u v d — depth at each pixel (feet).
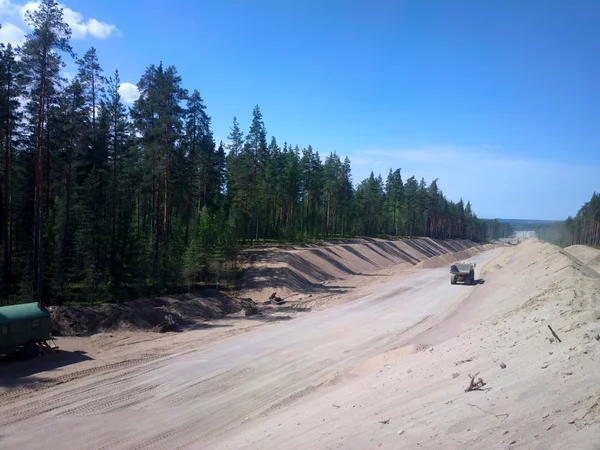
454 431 23.21
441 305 100.48
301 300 109.29
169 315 82.74
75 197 98.84
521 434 20.76
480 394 27.45
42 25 75.72
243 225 161.48
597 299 51.83
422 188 340.80
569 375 26.07
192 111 127.65
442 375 34.83
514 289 94.43
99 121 111.75
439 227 391.45
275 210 207.72
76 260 87.66
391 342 68.28
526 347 35.35
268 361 59.72
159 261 97.86
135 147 110.11
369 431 26.86
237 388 49.67
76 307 75.20
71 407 44.04
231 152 161.68
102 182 108.37
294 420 34.65
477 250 358.84
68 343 65.62
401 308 98.12
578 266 95.14
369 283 141.59
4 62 87.81
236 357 61.52
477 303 93.76
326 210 251.19
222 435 36.81
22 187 108.88
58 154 105.60
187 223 121.70
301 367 56.85
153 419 41.42
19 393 47.37
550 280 83.10
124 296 87.45
